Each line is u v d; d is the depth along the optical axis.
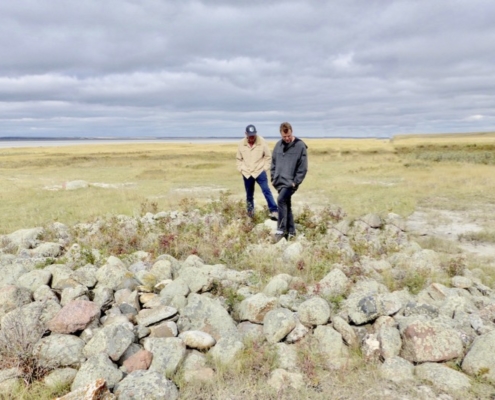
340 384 3.08
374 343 3.52
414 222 9.91
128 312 4.25
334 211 9.78
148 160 46.53
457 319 3.98
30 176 28.27
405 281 5.43
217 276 5.18
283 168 6.93
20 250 6.63
